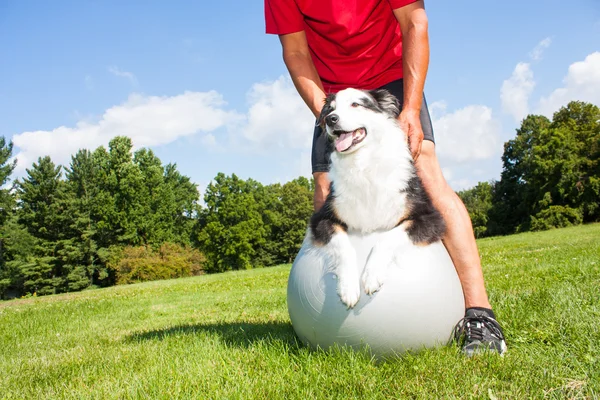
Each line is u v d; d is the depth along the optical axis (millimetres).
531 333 2896
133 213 41562
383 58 3568
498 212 46031
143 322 5797
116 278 38406
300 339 2988
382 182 2678
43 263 36219
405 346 2531
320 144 3518
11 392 2826
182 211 49250
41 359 3852
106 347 4039
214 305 7133
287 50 3736
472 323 2707
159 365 2949
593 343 2584
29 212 38344
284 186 51406
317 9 3424
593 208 36250
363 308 2484
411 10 3074
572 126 40562
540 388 2002
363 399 2061
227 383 2430
